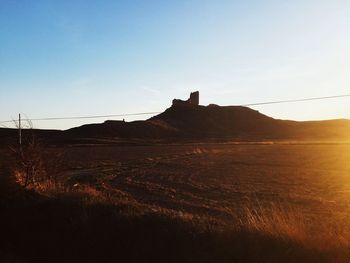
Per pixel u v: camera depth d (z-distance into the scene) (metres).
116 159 71.44
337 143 126.69
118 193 29.98
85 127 195.88
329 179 40.19
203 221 13.27
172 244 11.95
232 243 11.20
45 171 23.39
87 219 14.79
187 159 70.88
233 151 91.38
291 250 10.38
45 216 16.47
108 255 12.95
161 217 13.67
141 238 12.76
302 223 11.88
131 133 198.25
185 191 32.72
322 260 10.01
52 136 154.25
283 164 58.59
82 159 71.62
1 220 17.66
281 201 26.75
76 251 13.76
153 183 38.53
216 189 33.59
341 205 24.69
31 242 15.39
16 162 22.39
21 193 19.78
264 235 11.19
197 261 11.09
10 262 14.28
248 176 43.62
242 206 24.48
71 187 23.64
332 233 11.13
